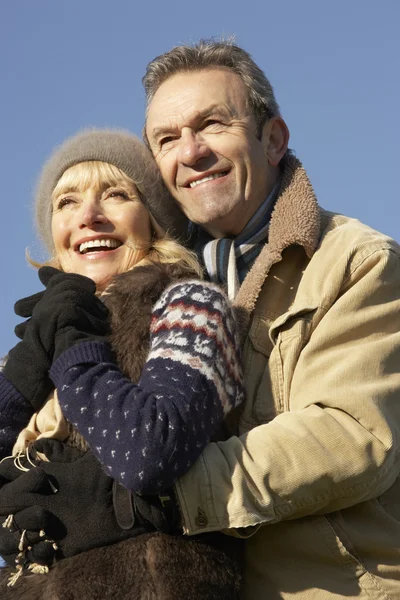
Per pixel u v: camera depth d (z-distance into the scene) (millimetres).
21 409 2291
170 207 2848
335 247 2510
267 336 2465
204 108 2787
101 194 2707
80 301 2318
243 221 2811
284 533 2271
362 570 2248
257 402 2381
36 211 2865
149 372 2162
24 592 2100
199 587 2082
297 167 2719
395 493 2441
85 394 2131
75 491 2131
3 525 2160
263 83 2912
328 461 2166
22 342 2324
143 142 2908
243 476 2133
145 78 2994
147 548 2094
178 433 2049
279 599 2242
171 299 2307
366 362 2311
